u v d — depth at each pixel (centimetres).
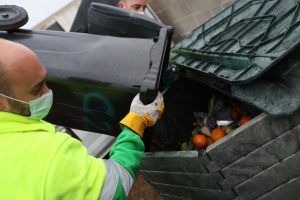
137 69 168
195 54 221
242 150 184
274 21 180
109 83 170
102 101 179
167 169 227
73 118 202
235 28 210
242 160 188
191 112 245
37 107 128
